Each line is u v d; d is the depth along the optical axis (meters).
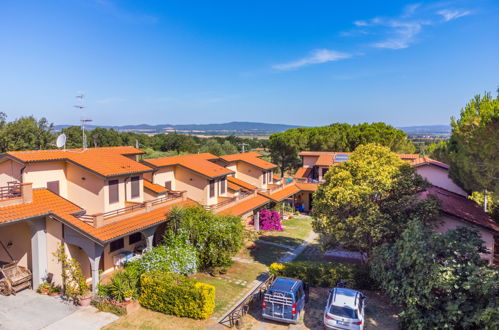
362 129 59.22
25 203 18.70
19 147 50.62
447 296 15.69
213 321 17.14
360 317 15.53
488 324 13.72
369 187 21.06
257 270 24.97
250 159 44.75
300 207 48.50
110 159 25.25
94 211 22.39
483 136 17.66
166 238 23.16
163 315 17.55
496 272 14.38
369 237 21.44
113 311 17.44
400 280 17.20
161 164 29.94
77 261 19.70
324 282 21.56
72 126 81.81
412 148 58.53
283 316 16.84
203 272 23.80
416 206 20.86
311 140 64.31
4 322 16.03
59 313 17.17
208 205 30.50
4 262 21.48
